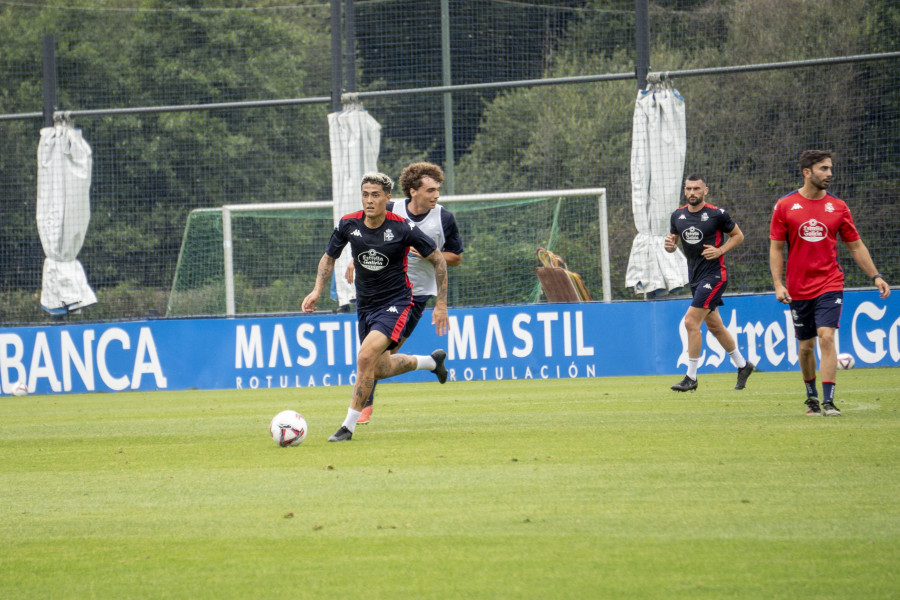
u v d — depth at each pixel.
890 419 23.36
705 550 11.19
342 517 13.51
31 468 19.77
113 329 46.91
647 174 45.75
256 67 85.00
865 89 68.81
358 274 22.72
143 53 84.44
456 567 10.76
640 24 45.66
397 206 26.44
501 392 36.69
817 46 70.31
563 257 66.12
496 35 82.06
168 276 72.50
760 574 10.22
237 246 77.38
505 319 45.44
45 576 11.05
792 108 69.44
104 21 84.75
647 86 45.69
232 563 11.29
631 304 44.91
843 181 66.25
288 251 78.31
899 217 62.03
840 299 24.23
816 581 9.95
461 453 19.23
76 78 82.44
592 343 45.00
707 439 20.38
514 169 74.56
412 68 82.31
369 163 46.78
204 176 81.75
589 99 75.06
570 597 9.61
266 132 84.19
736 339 44.50
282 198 83.19
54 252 48.84
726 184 66.75
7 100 81.12
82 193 49.19
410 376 45.62
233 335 46.31
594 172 72.19
